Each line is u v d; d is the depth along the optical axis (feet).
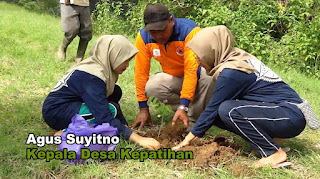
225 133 13.32
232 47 11.05
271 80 10.84
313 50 24.76
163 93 13.53
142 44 13.01
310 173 10.55
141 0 31.68
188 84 12.13
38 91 17.10
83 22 21.31
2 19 30.27
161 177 10.13
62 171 10.23
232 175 10.21
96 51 11.51
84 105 11.58
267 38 26.14
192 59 12.10
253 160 11.10
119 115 12.70
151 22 11.73
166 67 13.60
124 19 35.47
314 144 12.67
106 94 11.78
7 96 16.06
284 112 10.34
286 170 10.44
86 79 11.12
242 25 26.73
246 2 29.68
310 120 10.37
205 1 28.55
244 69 10.57
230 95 10.64
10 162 10.65
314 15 26.20
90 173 10.13
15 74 18.83
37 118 13.93
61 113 11.57
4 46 22.84
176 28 12.33
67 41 21.45
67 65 21.20
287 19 29.27
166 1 29.14
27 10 43.45
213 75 11.06
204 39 10.69
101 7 34.42
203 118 10.91
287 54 25.23
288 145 12.34
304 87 20.52
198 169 10.58
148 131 13.00
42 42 25.13
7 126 12.91
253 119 10.37
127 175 10.14
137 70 13.29
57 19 40.65
